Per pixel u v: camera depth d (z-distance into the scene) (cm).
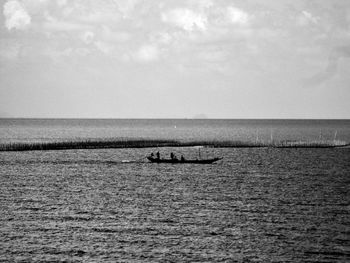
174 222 6222
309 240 5494
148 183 9262
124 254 5041
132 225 6062
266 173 10669
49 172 10700
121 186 8912
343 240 5494
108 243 5366
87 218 6391
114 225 6062
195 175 10375
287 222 6231
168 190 8494
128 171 10975
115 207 7056
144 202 7431
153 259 4916
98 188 8681
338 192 8262
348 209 6938
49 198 7700
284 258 4962
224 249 5206
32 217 6419
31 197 7769
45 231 5775
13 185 8938
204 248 5238
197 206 7150
